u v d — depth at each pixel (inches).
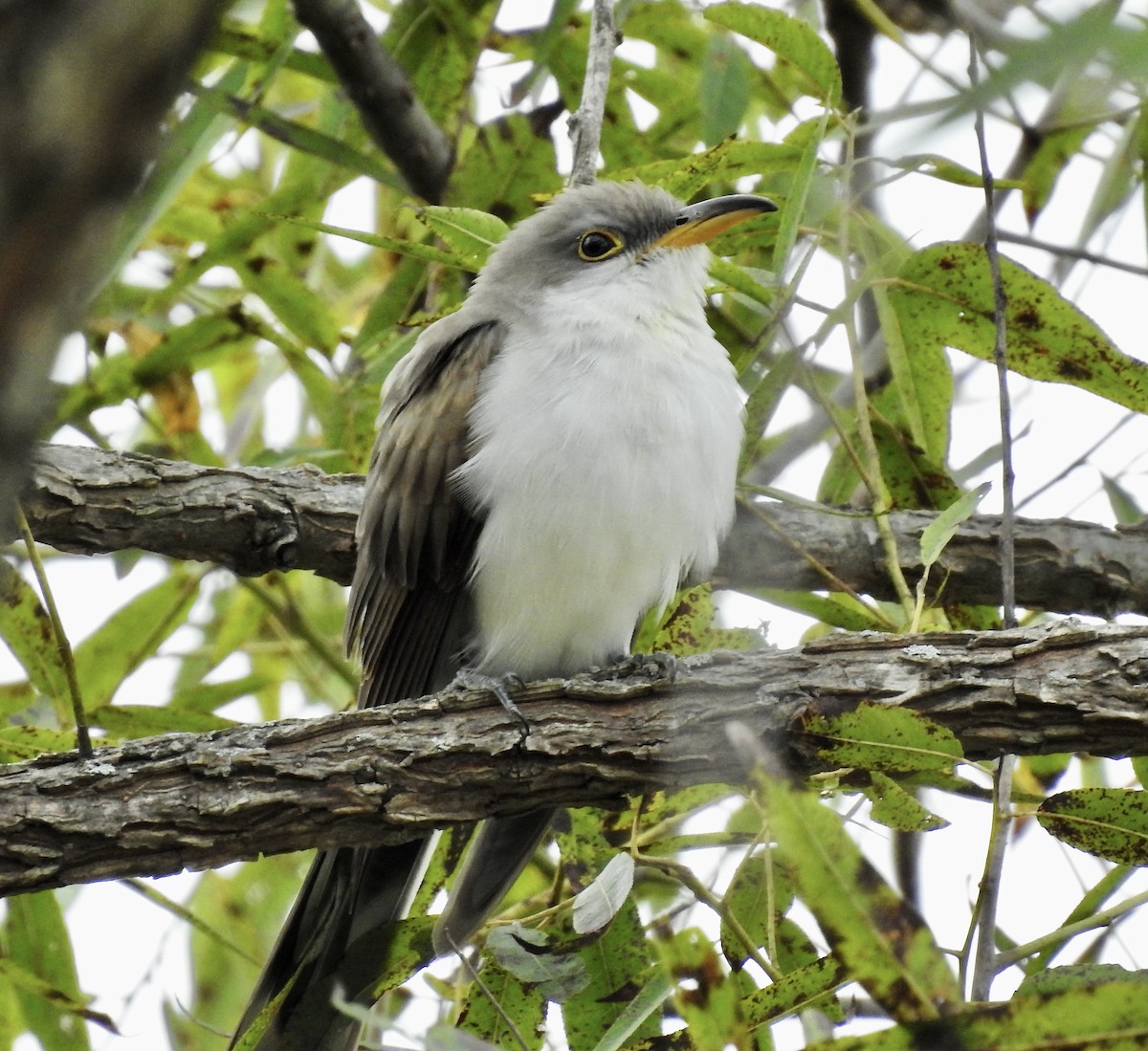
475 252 350.6
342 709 454.3
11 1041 367.2
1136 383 352.8
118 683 405.1
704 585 344.8
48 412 84.7
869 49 452.8
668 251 374.0
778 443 471.8
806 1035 207.5
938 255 351.9
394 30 442.3
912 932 199.3
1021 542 384.5
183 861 272.8
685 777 282.2
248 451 495.2
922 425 377.7
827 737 270.2
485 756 281.3
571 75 423.8
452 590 367.6
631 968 301.3
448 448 362.3
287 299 406.6
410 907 338.0
